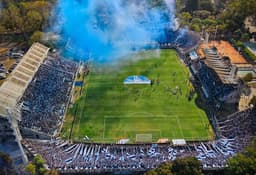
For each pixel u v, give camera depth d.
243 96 164.75
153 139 140.12
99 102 165.88
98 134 144.12
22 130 139.12
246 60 199.38
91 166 119.50
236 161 111.00
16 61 191.50
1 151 132.38
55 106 157.88
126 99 167.88
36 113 149.12
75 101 166.88
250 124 138.50
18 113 142.75
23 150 124.94
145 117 154.25
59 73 182.38
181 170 107.94
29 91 159.50
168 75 188.88
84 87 178.50
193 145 132.88
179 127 147.62
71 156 125.94
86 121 152.62
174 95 170.00
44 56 189.88
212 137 140.88
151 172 109.31
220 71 173.88
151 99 167.25
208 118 152.75
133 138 141.00
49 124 146.25
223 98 158.38
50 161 121.44
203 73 182.62
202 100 165.50
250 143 126.44
